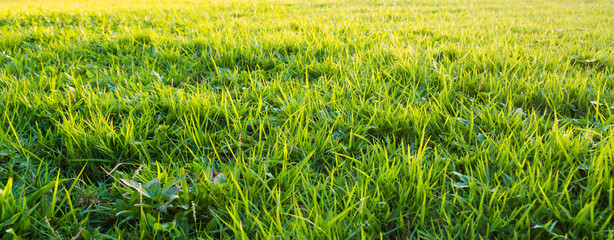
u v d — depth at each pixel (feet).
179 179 5.06
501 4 32.07
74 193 5.54
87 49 12.51
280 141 6.59
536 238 4.45
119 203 5.03
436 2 33.55
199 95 8.17
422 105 7.78
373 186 5.52
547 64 10.57
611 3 32.63
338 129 7.14
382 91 8.89
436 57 11.78
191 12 23.90
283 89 9.13
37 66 11.10
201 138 6.69
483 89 8.93
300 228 4.66
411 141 6.89
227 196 5.26
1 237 4.35
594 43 13.66
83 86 8.72
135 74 10.04
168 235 4.85
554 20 20.97
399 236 4.88
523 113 7.20
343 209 5.15
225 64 11.48
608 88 8.73
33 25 19.30
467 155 5.89
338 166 5.90
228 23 18.54
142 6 28.60
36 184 5.56
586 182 5.39
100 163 6.25
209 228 4.91
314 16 21.49
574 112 7.94
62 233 4.78
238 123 7.16
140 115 7.73
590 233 4.35
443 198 4.86
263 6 27.76
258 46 12.42
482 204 4.81
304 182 5.55
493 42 13.57
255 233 4.88
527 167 5.49
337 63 10.75
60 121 7.53
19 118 7.22
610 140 5.51
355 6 29.66
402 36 15.11
